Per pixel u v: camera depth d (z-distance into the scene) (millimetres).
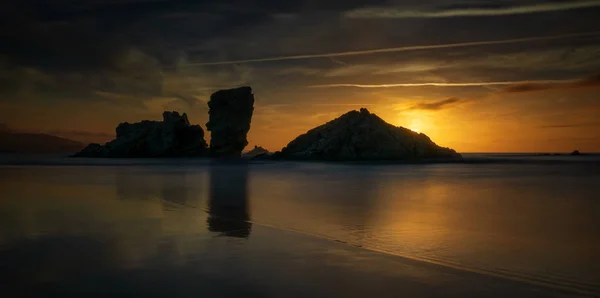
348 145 87812
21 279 8344
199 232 13398
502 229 14242
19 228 13836
